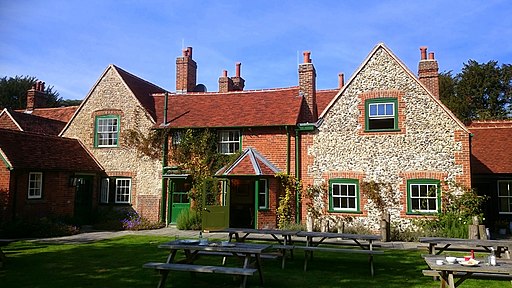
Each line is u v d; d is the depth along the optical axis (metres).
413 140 16.94
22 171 16.81
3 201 16.06
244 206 20.14
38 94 29.19
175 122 20.55
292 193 18.16
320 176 17.92
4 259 10.60
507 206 19.03
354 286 8.45
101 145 21.69
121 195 21.00
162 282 7.90
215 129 19.78
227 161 19.22
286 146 18.64
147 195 20.42
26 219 16.41
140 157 20.77
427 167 16.64
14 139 17.69
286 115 19.14
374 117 17.58
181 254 11.92
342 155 17.73
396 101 17.33
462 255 11.82
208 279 9.08
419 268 10.27
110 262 10.76
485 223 19.36
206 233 17.02
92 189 20.80
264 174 17.69
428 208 16.50
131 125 21.14
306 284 8.59
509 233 18.08
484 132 21.38
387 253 12.41
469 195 15.79
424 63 19.22
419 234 15.38
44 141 19.36
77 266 10.24
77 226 18.67
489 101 40.69
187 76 24.08
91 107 22.02
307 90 20.64
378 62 17.80
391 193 16.92
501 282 8.80
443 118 16.70
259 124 18.89
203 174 19.17
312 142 18.23
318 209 17.75
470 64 42.25
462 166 16.27
